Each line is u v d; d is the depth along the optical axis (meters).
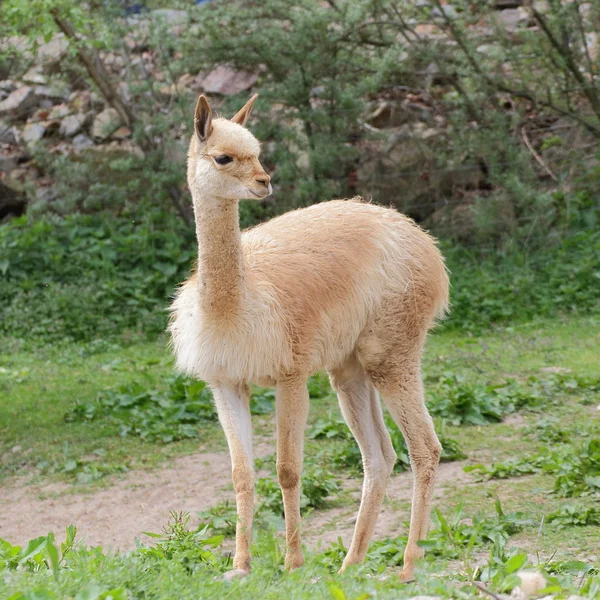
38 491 10.91
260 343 7.06
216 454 11.71
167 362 15.63
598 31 19.77
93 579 5.81
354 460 10.80
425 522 7.46
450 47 19.55
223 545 8.75
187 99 19.64
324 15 19.05
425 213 20.17
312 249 7.62
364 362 7.77
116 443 12.20
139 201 19.83
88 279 18.27
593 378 13.34
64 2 14.66
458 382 13.29
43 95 22.72
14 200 21.45
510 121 20.66
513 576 5.92
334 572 7.25
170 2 20.08
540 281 18.14
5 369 15.43
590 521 8.43
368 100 21.00
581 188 19.84
